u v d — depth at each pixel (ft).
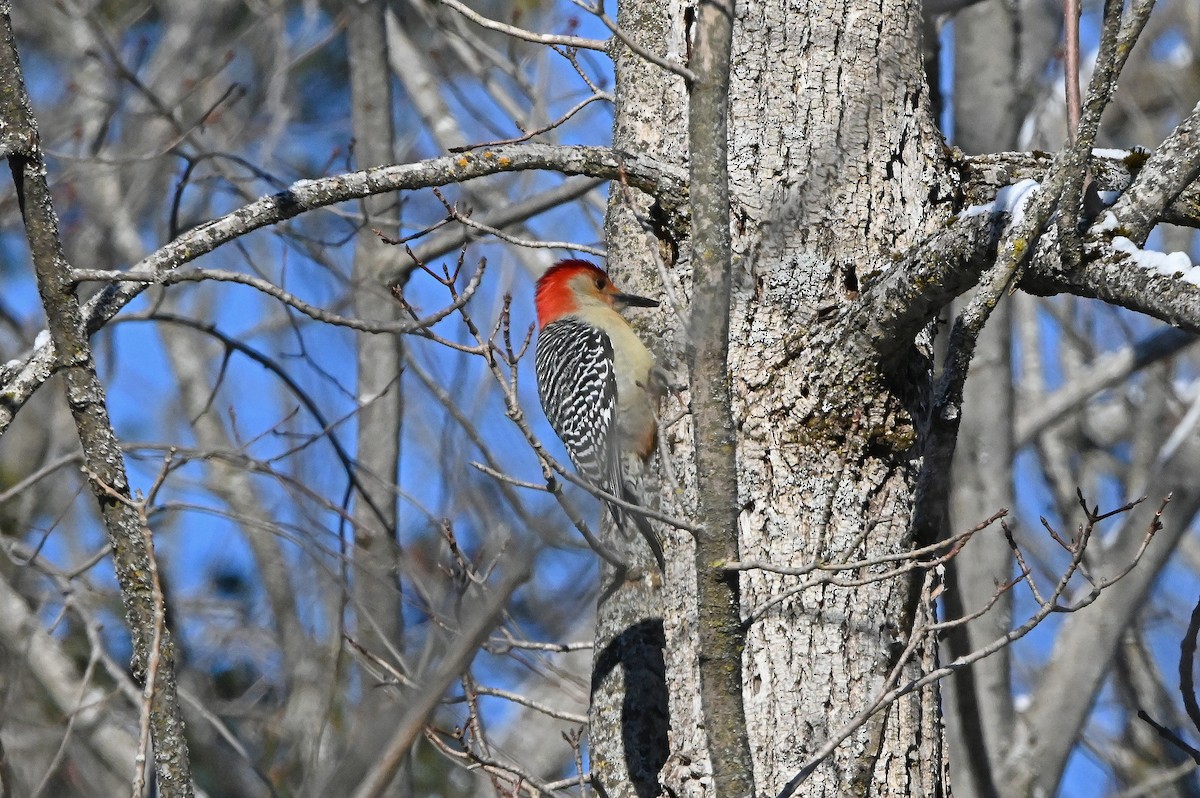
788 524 27.78
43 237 26.40
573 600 23.35
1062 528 61.41
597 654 33.12
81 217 65.82
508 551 22.34
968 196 31.37
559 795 33.01
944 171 30.78
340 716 49.75
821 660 27.14
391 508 49.49
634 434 36.88
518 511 22.29
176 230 48.24
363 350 52.11
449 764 53.16
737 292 28.78
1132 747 54.44
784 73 29.99
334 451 49.93
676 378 31.86
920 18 31.24
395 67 62.18
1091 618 51.16
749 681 27.25
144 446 47.62
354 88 55.01
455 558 33.32
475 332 23.00
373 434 50.88
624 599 32.76
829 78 29.96
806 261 28.81
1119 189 28.66
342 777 20.53
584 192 49.44
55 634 58.23
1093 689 50.24
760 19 30.32
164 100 66.69
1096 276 24.43
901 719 27.20
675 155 31.35
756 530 27.81
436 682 20.90
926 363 29.27
